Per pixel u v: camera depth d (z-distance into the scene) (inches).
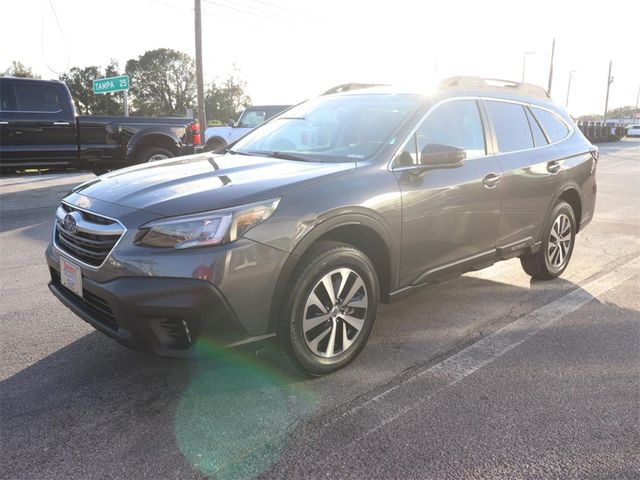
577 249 249.6
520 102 184.4
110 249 107.8
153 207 107.6
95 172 472.4
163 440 102.0
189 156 163.3
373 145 139.7
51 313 164.9
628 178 566.6
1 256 232.2
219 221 104.2
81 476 91.9
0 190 427.2
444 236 146.1
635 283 198.2
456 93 159.8
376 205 125.8
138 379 125.0
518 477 92.2
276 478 91.8
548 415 111.0
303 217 112.9
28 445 100.0
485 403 115.5
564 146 196.9
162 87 3400.6
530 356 138.2
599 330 154.7
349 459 96.7
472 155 158.1
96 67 3368.6
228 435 103.7
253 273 106.5
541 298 181.9
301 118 170.4
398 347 143.5
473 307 173.6
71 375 126.6
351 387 122.0
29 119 395.2
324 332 122.9
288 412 111.8
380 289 139.3
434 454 98.1
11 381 123.5
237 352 109.7
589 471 93.8
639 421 109.0
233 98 3447.3
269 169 129.4
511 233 171.6
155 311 102.0
